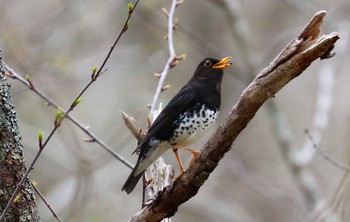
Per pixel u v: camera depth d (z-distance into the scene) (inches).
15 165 228.5
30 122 599.5
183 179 240.1
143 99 638.5
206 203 624.4
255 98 219.9
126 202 601.9
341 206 392.2
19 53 553.3
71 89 637.9
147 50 629.9
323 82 543.5
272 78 216.5
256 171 619.5
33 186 241.9
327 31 590.6
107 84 648.4
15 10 619.5
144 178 284.2
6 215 226.4
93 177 520.1
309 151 535.2
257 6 720.3
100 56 620.4
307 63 213.6
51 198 542.9
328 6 633.6
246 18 717.3
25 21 617.3
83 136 606.2
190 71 649.6
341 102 645.3
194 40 607.2
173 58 336.2
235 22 595.2
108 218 589.9
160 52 632.4
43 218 526.6
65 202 533.6
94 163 498.3
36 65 568.4
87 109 631.8
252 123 653.9
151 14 624.4
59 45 607.2
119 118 628.1
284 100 672.4
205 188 646.5
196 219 625.9
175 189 241.6
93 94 642.2
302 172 526.0
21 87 553.9
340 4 631.8
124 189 305.3
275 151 644.7
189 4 693.3
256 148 641.0
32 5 626.8
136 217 248.4
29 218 230.4
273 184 606.9
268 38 704.4
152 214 246.7
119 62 621.6
